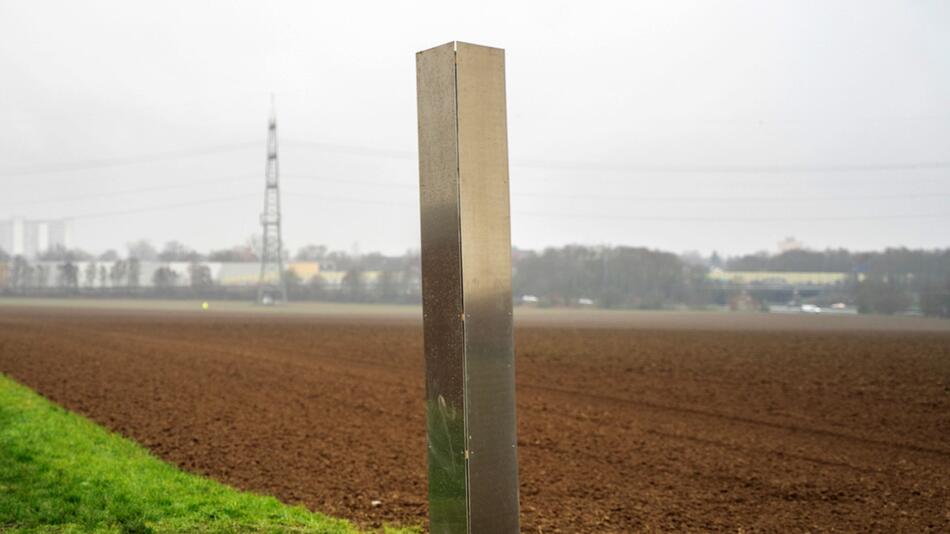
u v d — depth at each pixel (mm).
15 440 11047
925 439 14289
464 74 4633
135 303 106625
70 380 22016
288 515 7812
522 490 10328
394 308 99125
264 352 33031
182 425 15148
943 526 8602
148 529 7047
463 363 4598
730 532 8320
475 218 4652
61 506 7809
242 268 149750
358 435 14391
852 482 10852
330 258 171875
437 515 4820
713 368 27062
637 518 8875
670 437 14484
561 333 49750
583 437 14492
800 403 18906
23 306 94188
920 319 77688
